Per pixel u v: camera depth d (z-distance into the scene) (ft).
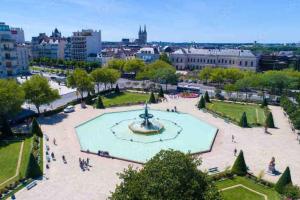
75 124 301.43
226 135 273.75
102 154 225.15
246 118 300.40
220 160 219.41
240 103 402.72
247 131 285.43
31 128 271.90
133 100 410.31
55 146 241.76
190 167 114.21
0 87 276.62
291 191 163.94
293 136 271.49
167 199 103.86
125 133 279.49
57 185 180.96
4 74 496.64
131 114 345.51
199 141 260.21
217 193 113.50
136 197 108.99
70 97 435.12
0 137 254.88
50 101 327.88
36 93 316.60
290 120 317.83
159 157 118.32
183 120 322.34
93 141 258.37
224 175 192.24
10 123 292.40
